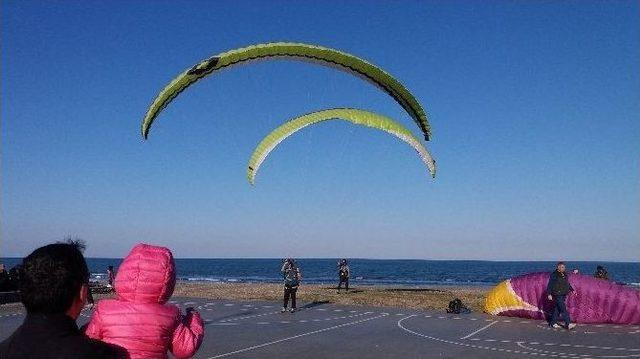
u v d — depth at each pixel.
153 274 3.86
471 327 16.02
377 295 27.73
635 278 120.06
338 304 22.98
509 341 13.38
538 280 18.33
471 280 98.81
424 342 13.05
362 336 13.91
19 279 2.27
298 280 19.75
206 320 17.16
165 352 3.90
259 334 14.13
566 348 12.41
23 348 2.17
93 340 2.29
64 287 2.26
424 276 117.06
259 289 33.16
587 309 17.06
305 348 12.05
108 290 29.59
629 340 13.67
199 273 130.75
